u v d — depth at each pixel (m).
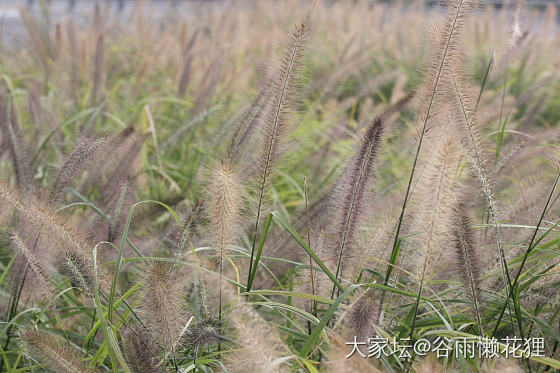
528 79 9.30
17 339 3.15
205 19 11.80
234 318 2.21
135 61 9.38
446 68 2.75
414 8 13.96
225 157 3.69
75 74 7.54
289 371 2.40
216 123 6.30
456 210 2.83
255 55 9.43
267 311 3.27
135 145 4.14
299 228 3.62
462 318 3.11
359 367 2.03
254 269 2.85
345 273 3.00
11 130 4.18
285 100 2.79
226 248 2.82
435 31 2.89
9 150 4.25
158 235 3.96
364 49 7.38
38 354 2.58
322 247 3.08
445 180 2.58
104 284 2.88
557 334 2.96
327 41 11.96
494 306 3.18
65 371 2.56
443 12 2.84
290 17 3.12
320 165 5.39
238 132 3.76
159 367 2.66
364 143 2.83
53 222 2.81
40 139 5.70
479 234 3.36
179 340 2.68
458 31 2.74
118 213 3.53
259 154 2.88
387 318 3.05
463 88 2.89
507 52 4.35
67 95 7.11
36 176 5.02
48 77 7.66
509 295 2.83
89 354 3.18
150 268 2.60
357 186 2.85
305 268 3.09
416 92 2.97
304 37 2.75
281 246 3.65
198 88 6.80
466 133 2.92
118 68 8.50
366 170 2.83
